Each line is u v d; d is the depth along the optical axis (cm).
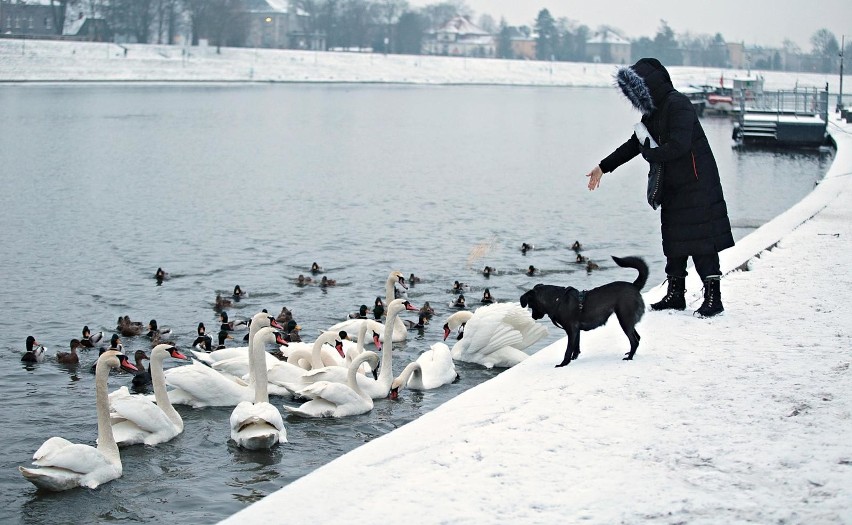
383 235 3722
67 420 1686
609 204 4709
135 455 1470
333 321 2458
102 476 1361
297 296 2709
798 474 868
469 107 13875
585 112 13475
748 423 1000
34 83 15725
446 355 1870
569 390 1136
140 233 3706
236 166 6128
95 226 3847
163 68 18688
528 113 12925
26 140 7306
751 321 1438
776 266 1930
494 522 801
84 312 2506
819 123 7394
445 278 2934
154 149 7000
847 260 1977
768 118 7650
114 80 17238
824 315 1463
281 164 6309
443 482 884
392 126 9912
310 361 1897
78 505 1302
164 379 1612
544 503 834
